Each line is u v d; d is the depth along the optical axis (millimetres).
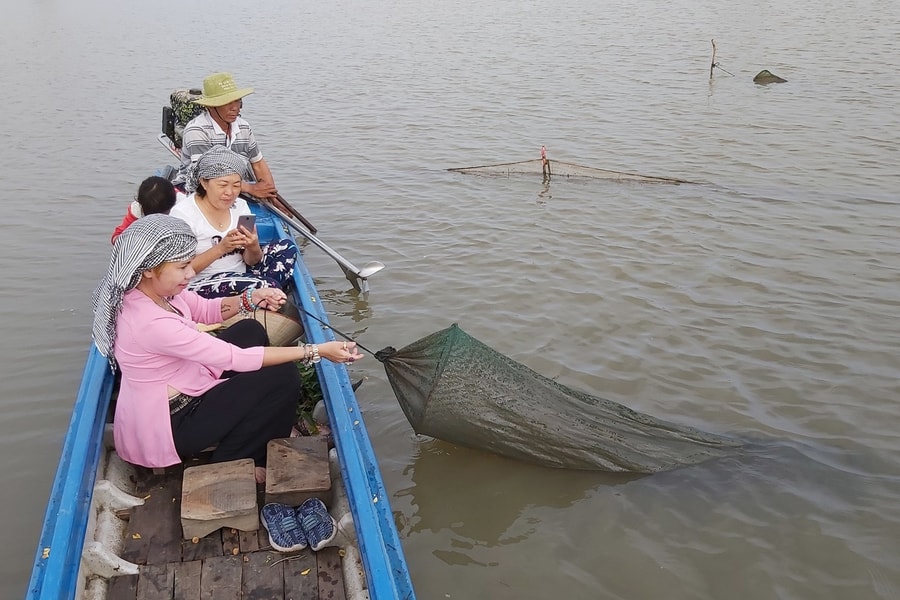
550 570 4133
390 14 29812
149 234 3326
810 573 4047
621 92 15250
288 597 3287
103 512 3627
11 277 7535
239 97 6645
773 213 8852
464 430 4680
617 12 27156
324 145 12328
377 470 3918
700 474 4742
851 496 4539
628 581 4051
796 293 6945
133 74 19172
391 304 7020
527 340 6301
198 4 37125
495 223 8844
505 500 4637
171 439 3717
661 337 6285
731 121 12906
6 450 5051
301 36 25141
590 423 4801
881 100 13812
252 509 3508
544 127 12984
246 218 5031
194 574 3361
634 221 8742
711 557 4176
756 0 28188
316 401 4777
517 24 25562
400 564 3436
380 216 9195
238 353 3598
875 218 8609
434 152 11773
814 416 5258
